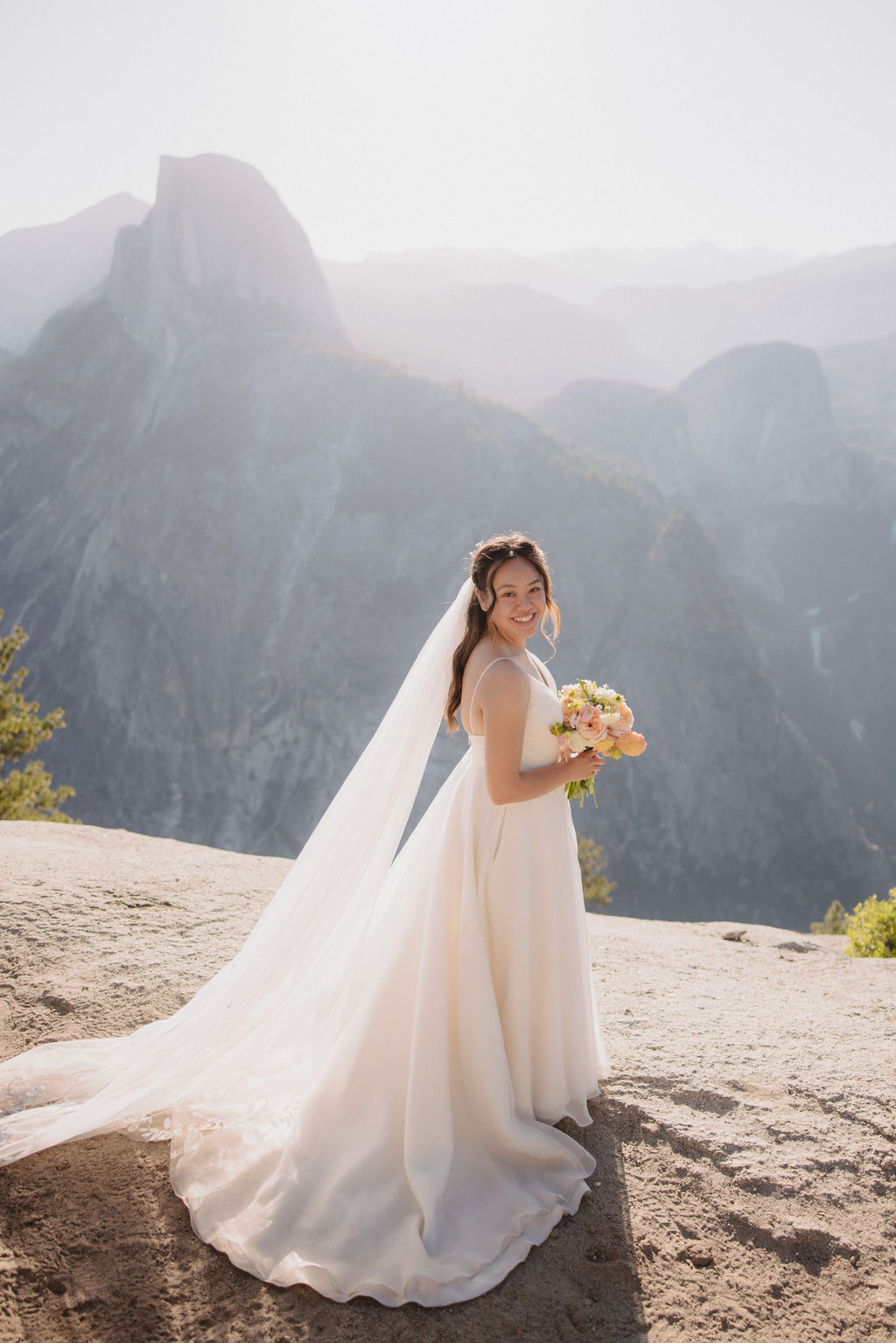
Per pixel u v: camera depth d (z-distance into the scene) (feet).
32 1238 6.70
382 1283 6.28
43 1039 9.32
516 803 7.84
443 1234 6.75
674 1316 6.29
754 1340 6.13
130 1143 7.88
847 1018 11.23
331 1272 6.31
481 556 7.59
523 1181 7.44
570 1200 7.29
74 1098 8.16
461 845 7.89
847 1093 9.00
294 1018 8.69
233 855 17.65
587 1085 8.48
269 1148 7.59
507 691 7.23
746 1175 7.64
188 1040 8.19
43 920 12.16
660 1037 10.27
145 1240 6.72
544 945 7.98
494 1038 7.59
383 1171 7.24
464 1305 6.25
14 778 44.29
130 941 11.72
